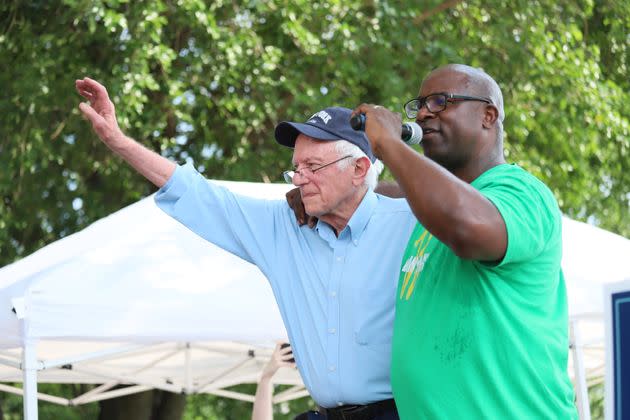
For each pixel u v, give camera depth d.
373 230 3.18
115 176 10.46
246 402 12.38
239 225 3.32
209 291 5.04
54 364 4.81
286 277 3.27
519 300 2.51
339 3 9.23
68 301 4.76
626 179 11.43
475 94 2.67
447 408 2.54
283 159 10.06
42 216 10.68
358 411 3.11
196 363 7.99
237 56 9.07
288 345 4.84
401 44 9.56
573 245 5.50
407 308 2.71
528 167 9.98
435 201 2.29
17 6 9.44
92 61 9.79
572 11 10.53
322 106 9.40
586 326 6.72
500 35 9.97
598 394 12.29
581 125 10.36
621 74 11.39
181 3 8.62
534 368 2.51
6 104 9.41
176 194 3.30
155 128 9.31
